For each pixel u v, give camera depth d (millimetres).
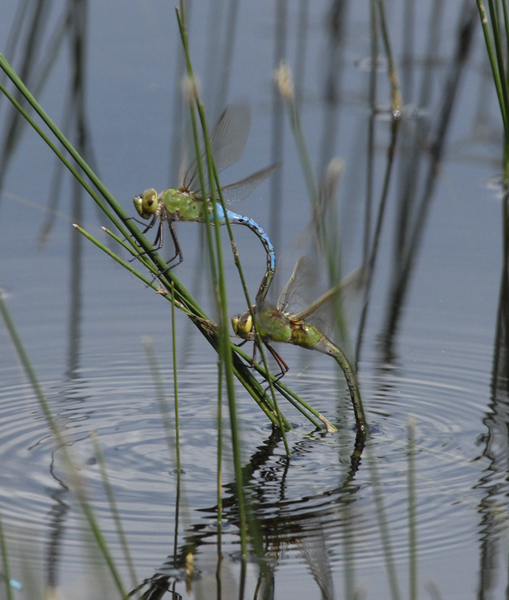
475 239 13484
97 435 8867
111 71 17953
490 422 9195
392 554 6719
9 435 8789
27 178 14445
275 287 12000
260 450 8625
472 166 15594
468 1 17609
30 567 6516
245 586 6344
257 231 8117
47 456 8367
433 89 18062
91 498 7562
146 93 17188
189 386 10141
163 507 7445
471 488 7766
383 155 15867
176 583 6375
